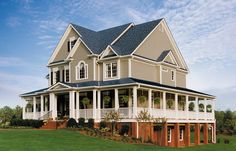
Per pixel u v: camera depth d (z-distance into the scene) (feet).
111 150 86.58
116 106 118.11
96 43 145.89
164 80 144.25
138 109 115.34
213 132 156.97
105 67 134.41
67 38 152.05
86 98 130.00
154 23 146.51
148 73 138.41
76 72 141.59
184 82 166.30
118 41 143.23
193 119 140.15
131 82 116.88
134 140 106.93
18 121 142.51
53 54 155.74
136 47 131.23
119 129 115.34
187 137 134.62
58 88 133.39
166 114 124.57
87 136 104.12
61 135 102.58
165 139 118.62
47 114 137.49
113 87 119.65
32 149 80.38
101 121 118.73
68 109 142.20
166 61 145.59
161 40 150.20
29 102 163.63
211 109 158.61
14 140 90.63
